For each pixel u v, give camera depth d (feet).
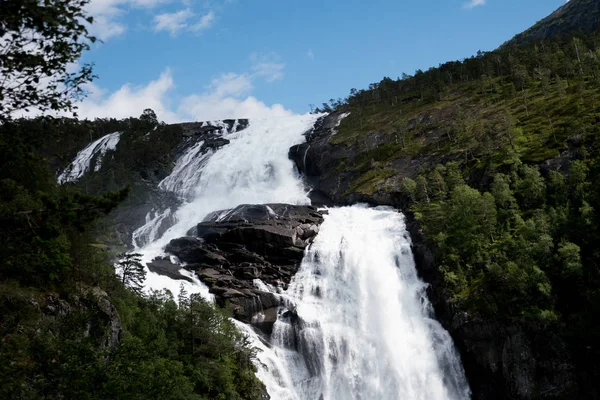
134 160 598.34
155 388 115.44
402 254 314.96
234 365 226.79
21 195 109.60
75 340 113.29
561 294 250.37
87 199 75.15
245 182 517.14
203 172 536.83
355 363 266.57
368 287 300.81
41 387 89.35
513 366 236.63
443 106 534.78
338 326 281.13
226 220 381.81
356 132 535.19
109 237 390.01
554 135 358.84
